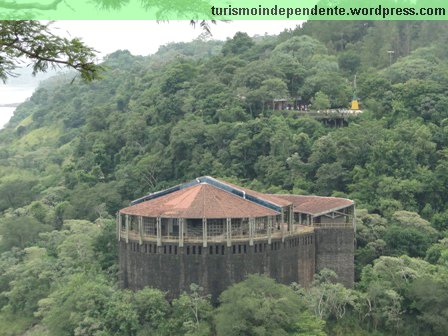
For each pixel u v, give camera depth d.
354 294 155.88
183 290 152.12
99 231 194.00
